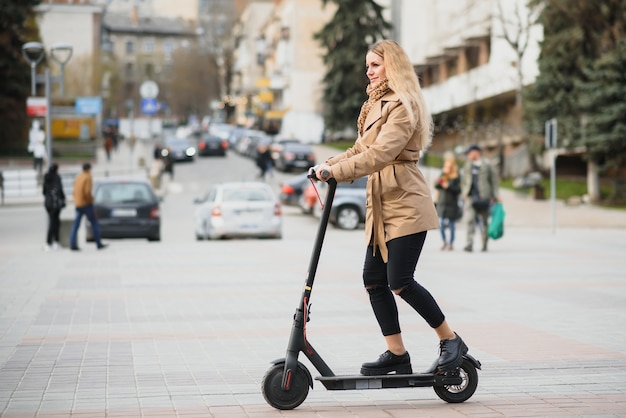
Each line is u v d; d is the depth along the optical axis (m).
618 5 45.47
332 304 13.90
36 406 7.39
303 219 41.38
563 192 49.88
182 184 63.41
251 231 29.36
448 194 24.66
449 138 77.25
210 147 91.38
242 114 167.12
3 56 77.81
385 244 7.15
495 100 68.44
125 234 28.66
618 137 43.72
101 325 12.03
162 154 66.31
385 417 6.89
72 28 121.75
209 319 12.51
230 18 175.75
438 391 7.34
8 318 12.73
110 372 8.85
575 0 46.19
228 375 8.67
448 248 24.77
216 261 21.91
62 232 27.77
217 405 7.38
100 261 22.34
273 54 136.62
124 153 95.75
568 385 8.05
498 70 65.25
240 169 76.19
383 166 6.95
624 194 46.34
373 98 7.24
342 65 89.19
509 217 39.66
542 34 53.94
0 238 33.50
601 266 19.83
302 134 115.31
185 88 181.25
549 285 16.22
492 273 18.42
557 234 31.92
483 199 23.94
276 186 60.72
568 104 48.12
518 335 10.84
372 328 11.52
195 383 8.30
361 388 7.18
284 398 7.15
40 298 15.03
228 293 15.52
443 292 15.27
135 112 187.25
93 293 15.71
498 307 13.37
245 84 168.88
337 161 7.26
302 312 7.15
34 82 27.83
